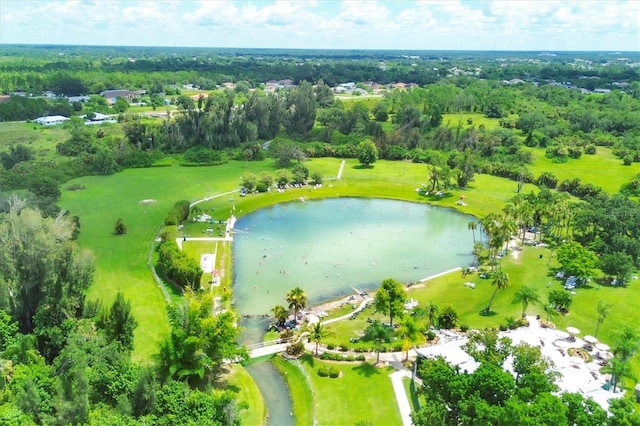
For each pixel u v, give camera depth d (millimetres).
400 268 119625
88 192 164625
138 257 116812
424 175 194125
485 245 133250
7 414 53438
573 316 94750
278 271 116500
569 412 53031
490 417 51344
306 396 72438
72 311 78625
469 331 87938
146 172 191625
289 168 199500
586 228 128500
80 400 56375
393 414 67938
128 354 74062
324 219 152875
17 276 78312
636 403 67375
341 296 105188
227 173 192375
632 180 172375
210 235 134250
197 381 73250
